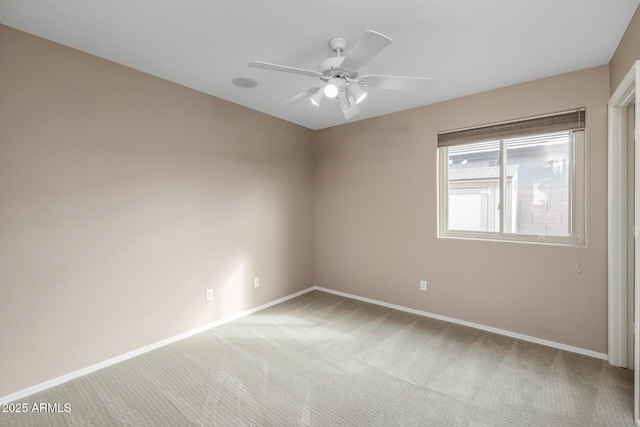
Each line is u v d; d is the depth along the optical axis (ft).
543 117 8.80
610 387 6.79
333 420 5.86
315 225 14.52
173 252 9.14
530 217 9.34
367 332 9.77
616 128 7.54
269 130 12.17
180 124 9.28
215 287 10.28
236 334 9.65
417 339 9.25
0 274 6.22
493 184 9.95
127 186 8.11
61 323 7.02
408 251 11.49
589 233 8.15
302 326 10.25
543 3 5.57
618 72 6.99
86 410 6.12
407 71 8.30
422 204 11.09
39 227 6.69
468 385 6.95
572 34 6.57
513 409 6.14
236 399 6.47
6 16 5.96
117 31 6.52
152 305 8.64
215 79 8.91
